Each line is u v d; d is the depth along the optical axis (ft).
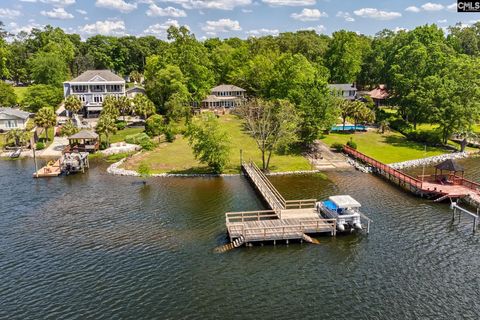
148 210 178.29
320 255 140.05
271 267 132.36
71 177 227.81
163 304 112.78
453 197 187.73
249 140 303.27
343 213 157.89
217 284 122.52
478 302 113.50
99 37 654.53
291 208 178.70
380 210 177.99
